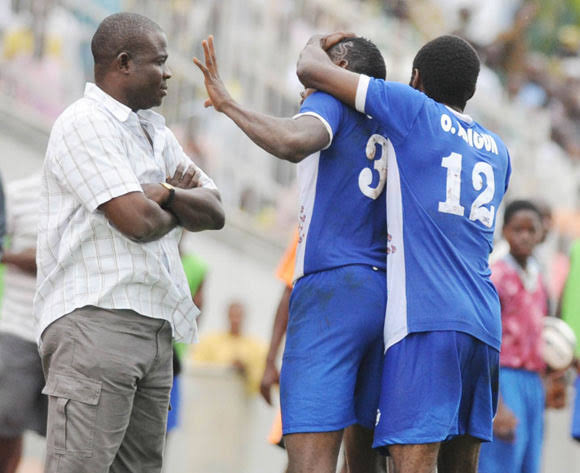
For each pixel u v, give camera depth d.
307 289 16.89
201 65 16.70
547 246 46.31
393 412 16.38
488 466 24.81
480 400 16.94
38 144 33.19
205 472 32.47
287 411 16.62
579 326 26.61
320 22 43.94
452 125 16.97
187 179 17.42
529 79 55.47
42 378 23.92
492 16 56.09
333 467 16.55
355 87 16.61
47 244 16.69
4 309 23.89
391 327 16.55
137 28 16.91
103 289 16.22
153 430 17.17
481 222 16.98
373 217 17.11
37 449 31.09
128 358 16.28
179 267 17.20
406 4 50.81
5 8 32.88
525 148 50.69
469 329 16.45
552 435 35.91
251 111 16.52
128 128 16.91
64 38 34.84
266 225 40.69
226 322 37.94
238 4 39.75
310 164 17.09
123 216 16.12
